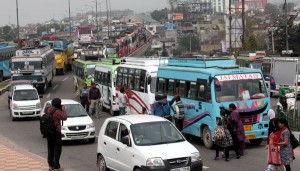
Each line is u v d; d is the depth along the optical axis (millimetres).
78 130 22000
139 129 14203
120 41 80875
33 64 47719
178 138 14289
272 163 13234
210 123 19453
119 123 14875
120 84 30453
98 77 36219
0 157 19609
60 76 71312
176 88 22344
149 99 25781
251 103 19375
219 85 19203
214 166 16547
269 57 43281
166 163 13016
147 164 13000
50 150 15984
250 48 87438
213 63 20609
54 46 74125
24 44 82812
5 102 44781
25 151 21016
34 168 17297
